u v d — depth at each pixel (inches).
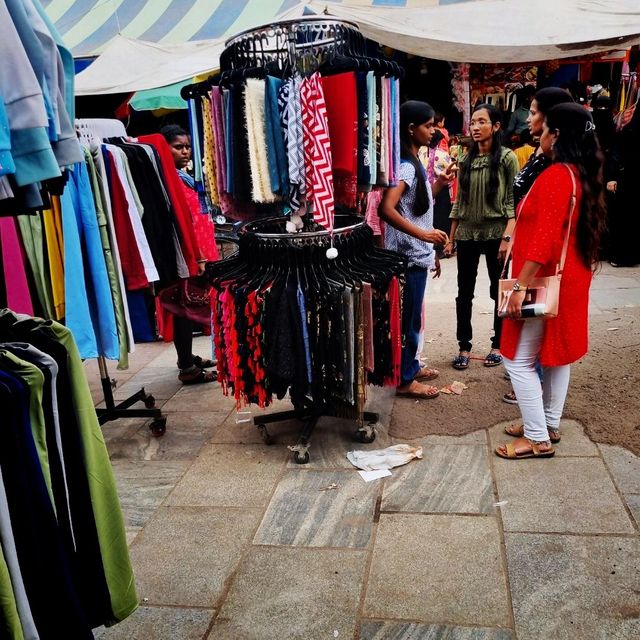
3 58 52.8
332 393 123.4
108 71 268.4
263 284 116.6
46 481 57.1
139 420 153.7
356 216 135.8
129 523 110.3
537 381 118.6
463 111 344.2
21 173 54.6
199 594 91.6
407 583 90.6
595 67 361.1
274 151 105.3
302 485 118.9
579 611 83.1
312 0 245.0
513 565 92.6
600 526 99.9
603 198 108.5
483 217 160.7
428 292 256.1
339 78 104.3
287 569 95.5
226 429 145.9
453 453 126.8
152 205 132.0
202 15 304.8
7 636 50.6
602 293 233.0
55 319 117.3
